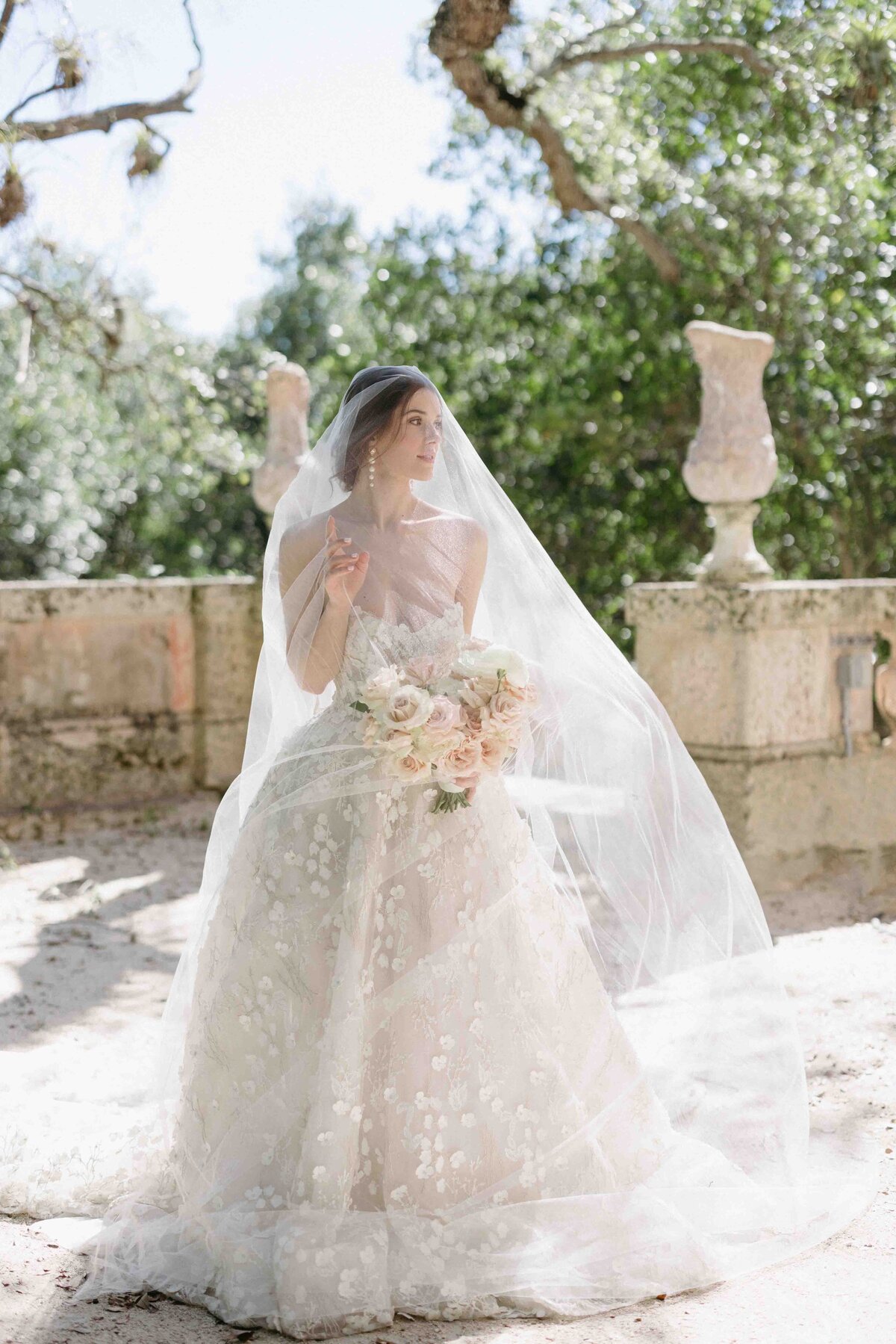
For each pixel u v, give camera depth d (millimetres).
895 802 6852
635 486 15148
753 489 6555
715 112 10711
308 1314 2578
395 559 3219
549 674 3500
